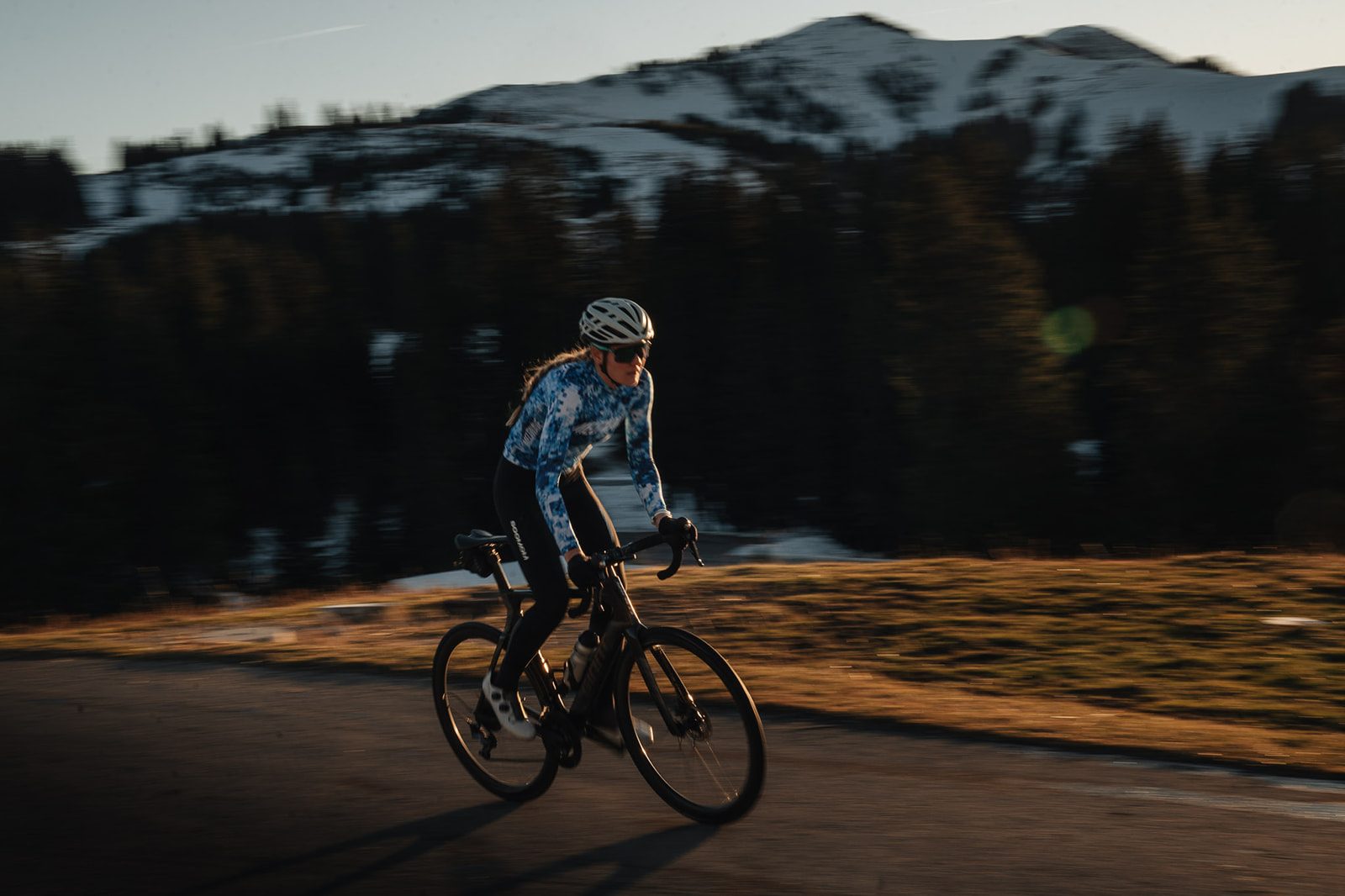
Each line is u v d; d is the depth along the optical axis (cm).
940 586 829
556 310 5259
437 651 441
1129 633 682
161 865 352
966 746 454
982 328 3728
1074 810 376
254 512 5025
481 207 6116
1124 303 4409
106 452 4044
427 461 4953
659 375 5044
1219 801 382
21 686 615
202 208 16175
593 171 16562
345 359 5409
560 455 368
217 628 841
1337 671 585
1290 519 3281
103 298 4534
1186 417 3412
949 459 3628
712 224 5203
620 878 330
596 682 389
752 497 4741
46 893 333
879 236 5038
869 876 325
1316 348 3481
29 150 14788
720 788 369
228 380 5131
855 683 566
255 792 420
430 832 374
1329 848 339
